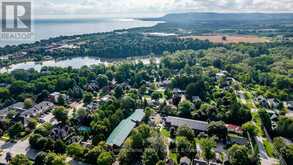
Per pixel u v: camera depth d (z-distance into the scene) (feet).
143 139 357.20
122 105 469.57
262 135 408.67
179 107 478.18
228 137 391.24
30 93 552.41
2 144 370.12
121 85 613.52
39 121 444.55
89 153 332.19
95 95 574.97
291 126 404.36
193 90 556.10
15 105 495.82
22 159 306.55
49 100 533.14
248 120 444.14
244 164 319.47
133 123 421.18
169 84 629.51
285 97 555.28
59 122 435.53
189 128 392.27
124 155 329.72
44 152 321.52
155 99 545.85
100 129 387.14
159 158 329.93
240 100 546.67
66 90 589.73
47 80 599.16
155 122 447.83
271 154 359.05
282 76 638.53
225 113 454.40
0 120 421.59
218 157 345.10
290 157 331.98
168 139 392.88
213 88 598.34
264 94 575.79
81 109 447.42
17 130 393.50
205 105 476.95
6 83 615.16
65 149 352.08
